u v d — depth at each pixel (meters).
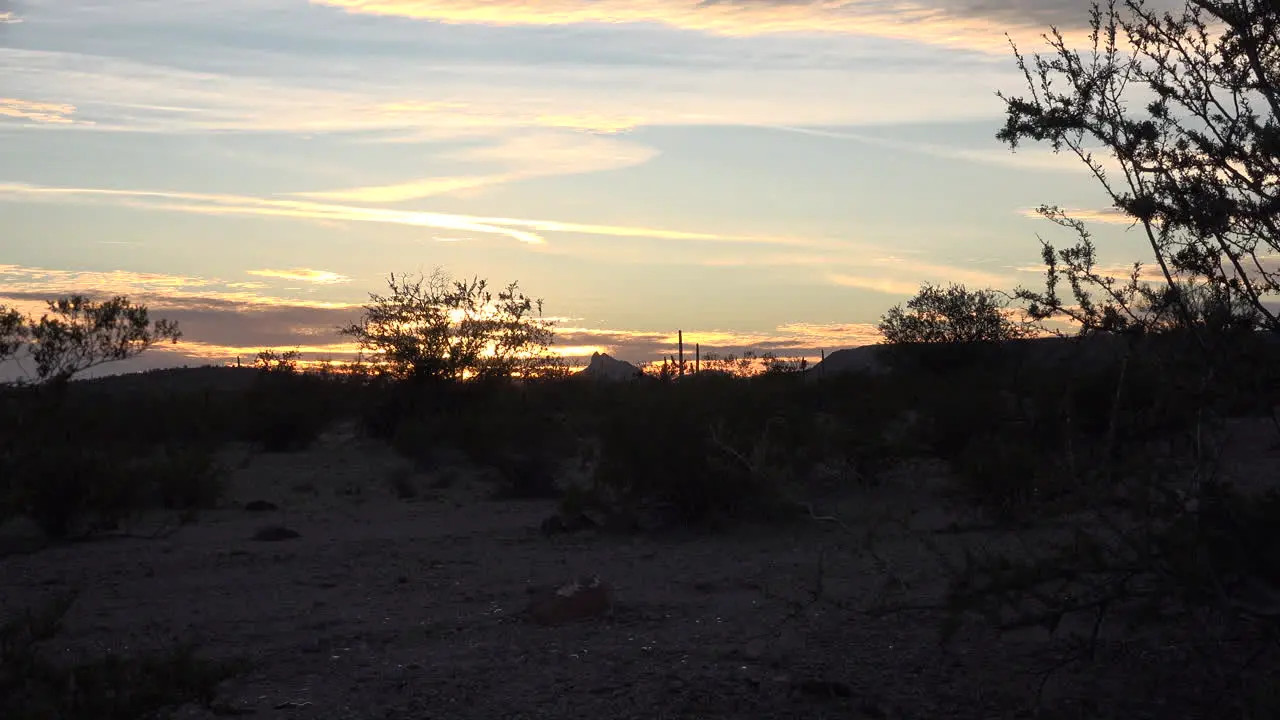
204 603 10.34
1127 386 5.39
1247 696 5.63
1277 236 5.11
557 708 6.53
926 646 7.56
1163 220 5.30
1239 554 5.18
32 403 20.77
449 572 12.00
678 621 9.01
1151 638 6.83
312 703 6.74
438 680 7.23
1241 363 5.14
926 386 22.81
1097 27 5.58
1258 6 5.23
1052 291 5.58
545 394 33.72
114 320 21.64
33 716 4.82
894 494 16.09
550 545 14.14
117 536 15.25
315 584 11.32
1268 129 5.01
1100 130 5.51
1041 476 5.84
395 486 21.98
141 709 5.11
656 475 15.20
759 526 14.70
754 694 6.67
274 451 32.28
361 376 35.44
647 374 41.62
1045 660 6.95
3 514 14.53
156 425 31.83
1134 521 5.53
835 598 9.30
